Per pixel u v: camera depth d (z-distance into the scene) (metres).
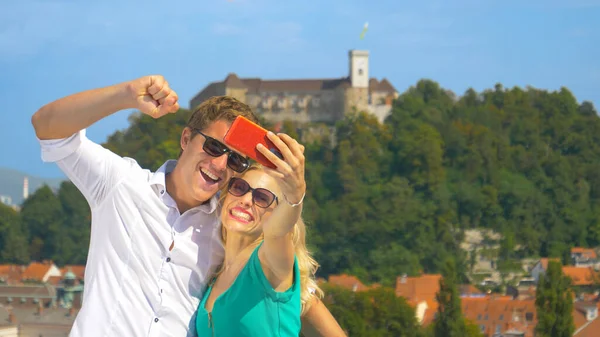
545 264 164.00
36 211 156.75
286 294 5.84
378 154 186.12
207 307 6.18
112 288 6.05
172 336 6.10
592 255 171.88
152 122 173.12
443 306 84.75
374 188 174.75
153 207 6.12
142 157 166.38
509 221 176.62
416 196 177.88
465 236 173.12
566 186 188.38
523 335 111.62
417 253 161.75
